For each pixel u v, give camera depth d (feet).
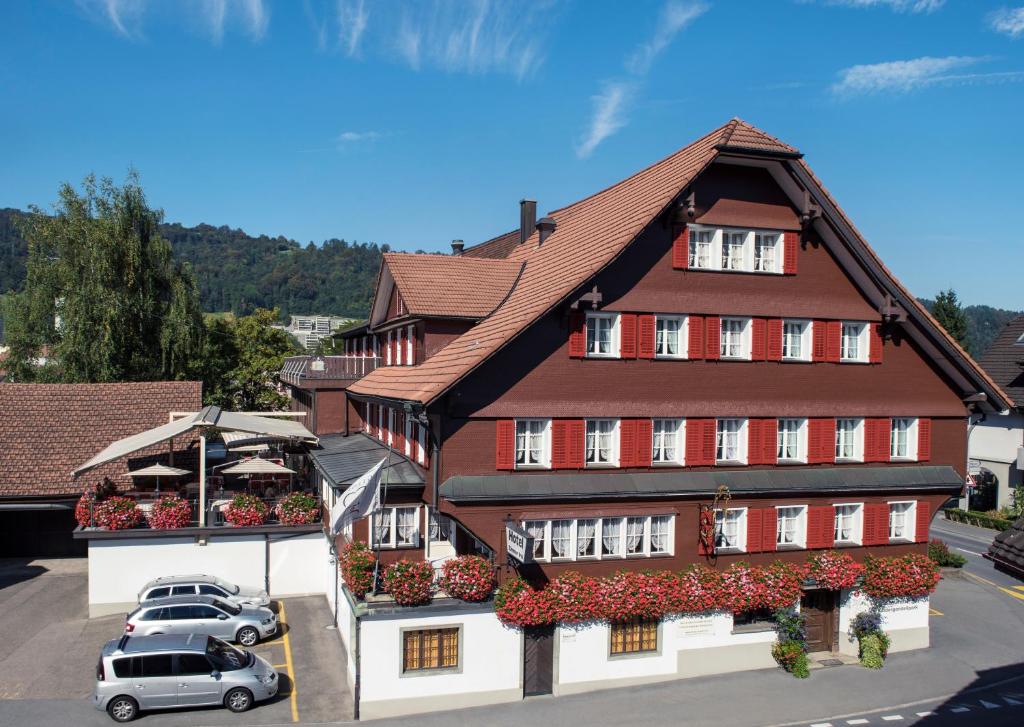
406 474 74.33
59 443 103.76
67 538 103.24
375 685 62.75
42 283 139.44
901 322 79.82
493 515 67.67
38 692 65.31
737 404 75.46
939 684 71.20
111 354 137.28
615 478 71.20
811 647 78.79
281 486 99.30
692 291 73.92
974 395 82.58
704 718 63.46
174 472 87.40
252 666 64.85
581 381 70.59
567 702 66.39
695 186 73.77
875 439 80.28
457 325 87.10
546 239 97.81
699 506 73.36
